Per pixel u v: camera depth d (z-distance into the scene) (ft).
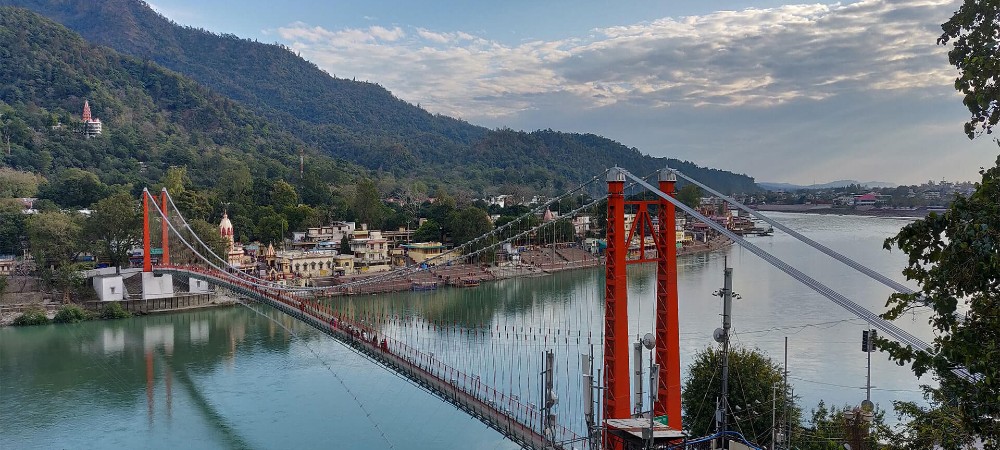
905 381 193.47
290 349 268.62
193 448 171.32
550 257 509.76
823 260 494.18
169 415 195.11
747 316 287.69
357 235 481.05
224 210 456.45
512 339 270.67
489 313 334.03
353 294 391.65
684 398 147.02
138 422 190.29
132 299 346.95
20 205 437.99
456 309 346.33
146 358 256.73
